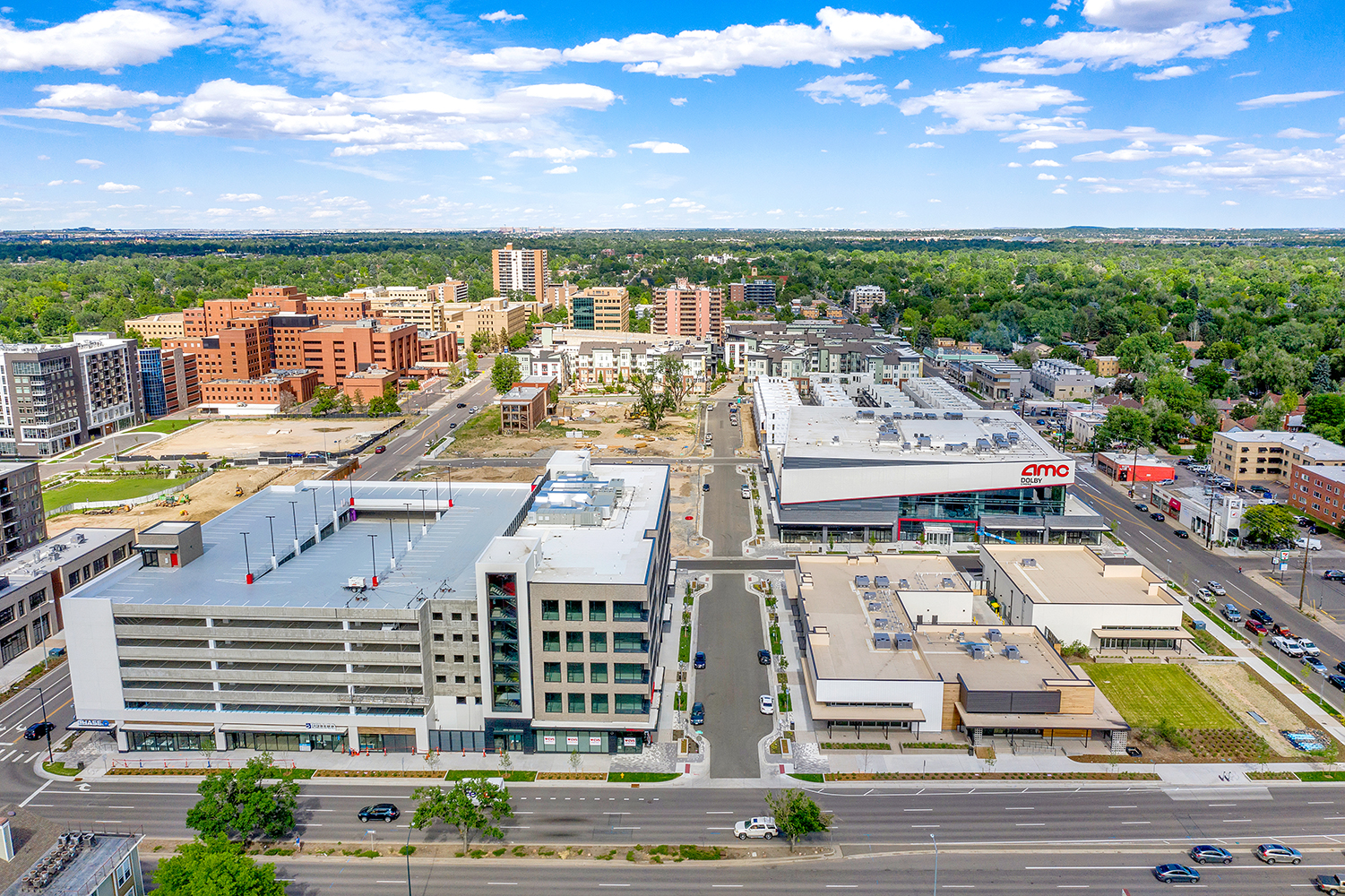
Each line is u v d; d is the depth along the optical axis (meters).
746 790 111.44
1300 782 112.62
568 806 108.19
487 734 119.94
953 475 194.75
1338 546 195.62
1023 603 152.38
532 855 99.19
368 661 116.56
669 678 139.38
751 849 100.12
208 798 97.56
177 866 83.50
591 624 114.44
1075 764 116.44
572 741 119.88
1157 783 112.50
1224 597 168.88
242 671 117.44
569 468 169.38
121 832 103.00
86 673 118.88
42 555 167.12
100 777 115.00
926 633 138.12
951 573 159.75
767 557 192.25
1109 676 140.00
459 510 157.75
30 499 185.75
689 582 178.12
